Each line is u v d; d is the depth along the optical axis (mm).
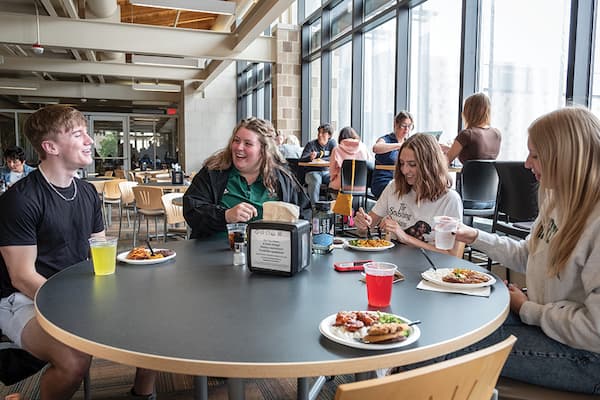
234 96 12469
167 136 14383
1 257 1607
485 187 3094
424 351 849
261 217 2059
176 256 1614
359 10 6160
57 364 1396
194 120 12281
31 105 15930
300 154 6617
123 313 1032
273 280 1311
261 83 10297
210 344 861
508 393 1197
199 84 11289
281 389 2119
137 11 8188
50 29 6668
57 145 1636
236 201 2096
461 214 2039
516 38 3598
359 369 802
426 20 4801
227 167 2133
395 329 867
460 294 1193
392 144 4047
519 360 1236
